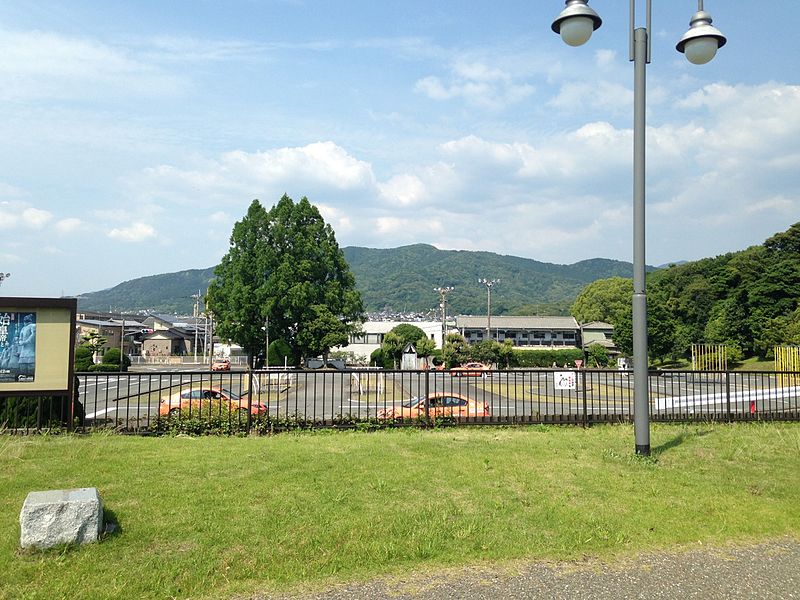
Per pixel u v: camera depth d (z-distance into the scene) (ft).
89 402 71.46
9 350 28.55
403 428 33.50
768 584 13.50
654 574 13.91
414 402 43.42
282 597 12.40
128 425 31.22
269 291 159.22
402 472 21.29
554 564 14.29
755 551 15.37
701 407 42.27
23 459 22.33
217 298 165.37
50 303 29.12
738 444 28.35
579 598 12.66
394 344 195.31
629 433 31.45
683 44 25.67
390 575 13.47
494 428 33.96
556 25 24.70
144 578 12.87
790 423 36.76
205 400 38.17
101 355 213.46
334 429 32.65
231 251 166.20
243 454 23.66
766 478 21.81
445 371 35.17
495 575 13.61
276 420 32.50
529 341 262.88
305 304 160.86
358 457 23.48
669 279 232.73
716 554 15.12
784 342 144.77
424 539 15.21
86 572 13.04
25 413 29.45
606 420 35.83
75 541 14.30
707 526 16.84
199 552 14.23
